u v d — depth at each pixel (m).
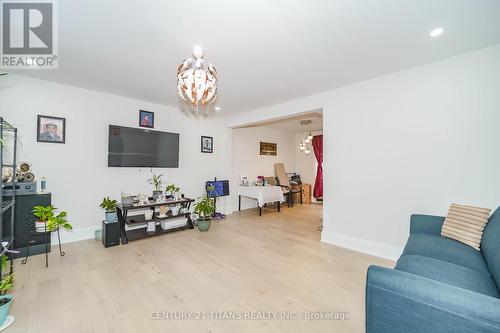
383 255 2.76
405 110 2.63
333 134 3.26
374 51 2.20
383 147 2.79
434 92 2.43
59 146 3.09
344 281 2.15
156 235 3.52
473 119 2.22
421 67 2.51
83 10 1.60
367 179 2.93
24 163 2.75
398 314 1.01
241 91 3.34
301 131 7.21
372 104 2.88
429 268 1.43
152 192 3.98
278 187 5.40
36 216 2.67
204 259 2.64
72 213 3.20
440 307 0.91
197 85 1.84
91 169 3.36
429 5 1.55
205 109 4.43
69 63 2.46
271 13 1.62
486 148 2.15
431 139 2.46
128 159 3.64
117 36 1.93
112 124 3.54
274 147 6.86
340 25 1.78
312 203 6.86
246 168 5.96
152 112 4.00
